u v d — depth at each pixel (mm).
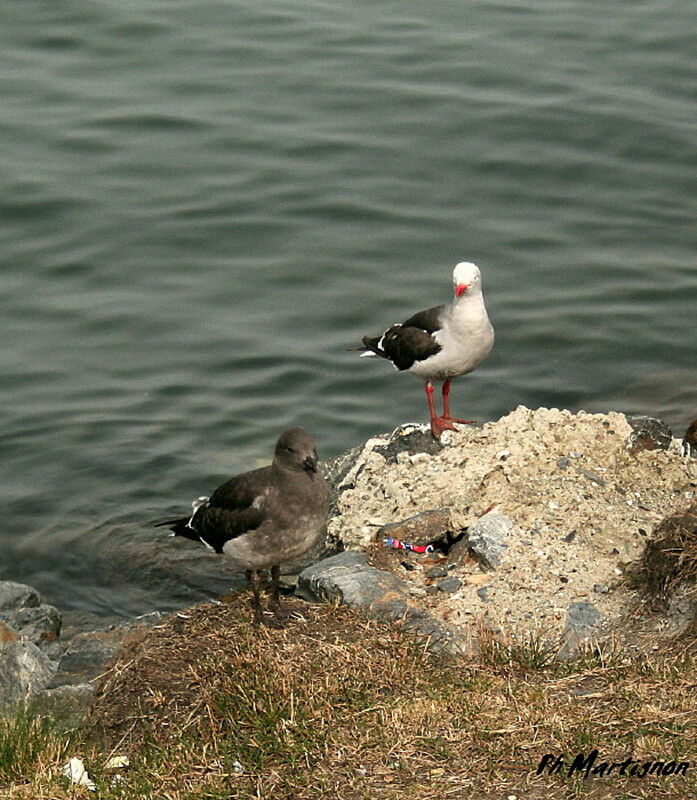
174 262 21922
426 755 8352
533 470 12695
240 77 27594
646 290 21266
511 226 23016
